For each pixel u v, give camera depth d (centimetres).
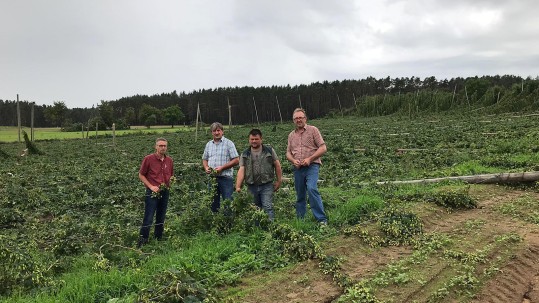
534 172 1079
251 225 767
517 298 537
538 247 675
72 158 2700
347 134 3131
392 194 1023
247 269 613
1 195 1267
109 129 7688
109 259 689
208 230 805
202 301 478
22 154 2989
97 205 1149
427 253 643
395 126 3712
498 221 807
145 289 504
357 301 501
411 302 504
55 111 8444
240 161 840
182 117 8494
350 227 762
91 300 528
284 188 1162
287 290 542
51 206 1168
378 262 623
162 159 808
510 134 2156
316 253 630
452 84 10288
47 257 704
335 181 1242
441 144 2022
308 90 9456
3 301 527
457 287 543
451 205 901
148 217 791
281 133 4003
